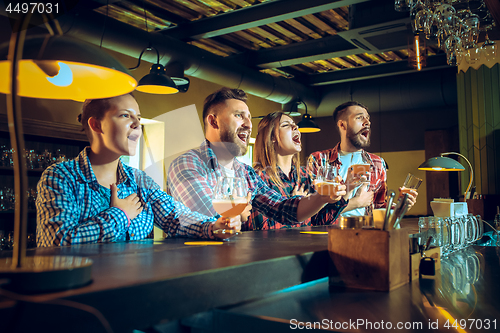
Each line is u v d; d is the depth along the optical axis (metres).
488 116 4.89
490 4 3.05
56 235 1.18
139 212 1.39
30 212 3.70
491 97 4.89
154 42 4.06
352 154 2.93
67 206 1.28
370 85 6.39
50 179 1.30
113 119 1.42
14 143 0.54
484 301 0.82
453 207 1.84
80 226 1.21
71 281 0.52
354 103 2.90
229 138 1.88
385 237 0.90
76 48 0.83
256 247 1.02
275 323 0.66
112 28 3.69
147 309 0.56
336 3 3.82
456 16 2.78
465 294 0.88
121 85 1.04
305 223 2.35
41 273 0.50
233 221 1.25
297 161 2.74
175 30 4.82
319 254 0.94
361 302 0.79
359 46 4.70
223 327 0.71
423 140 7.14
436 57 5.77
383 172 2.89
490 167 4.85
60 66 1.01
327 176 1.54
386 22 4.04
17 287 0.49
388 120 7.50
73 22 3.34
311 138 8.16
